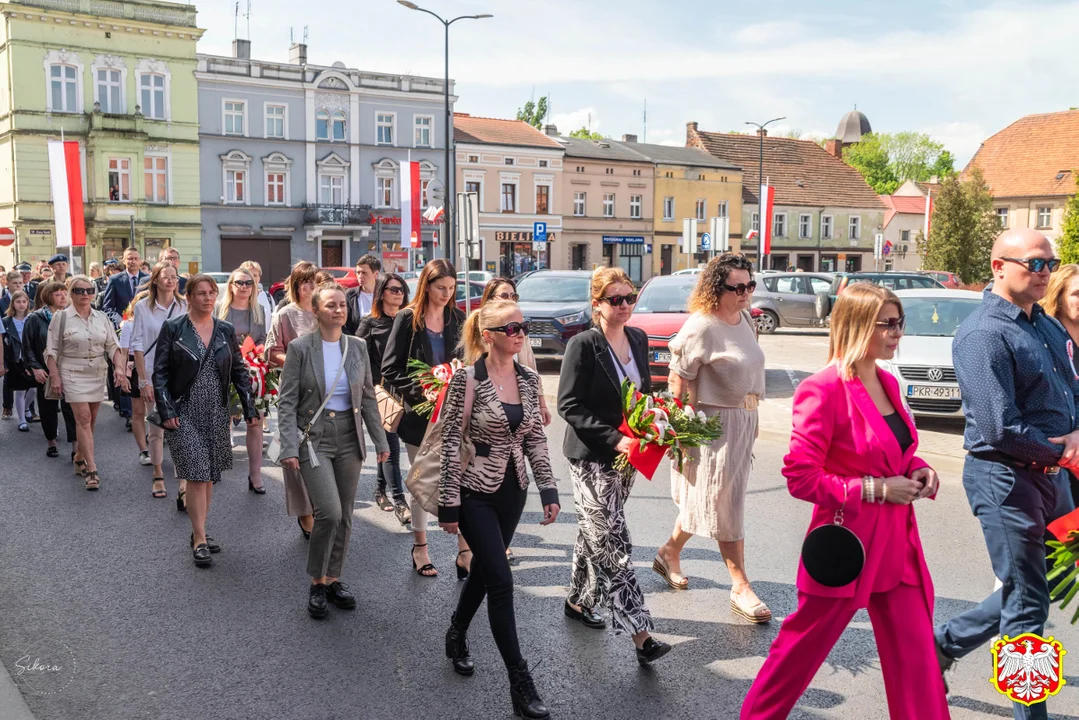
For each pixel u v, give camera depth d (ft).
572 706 13.78
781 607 17.81
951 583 18.94
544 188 177.06
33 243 135.64
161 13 142.00
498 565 13.80
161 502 26.21
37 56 133.90
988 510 12.59
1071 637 16.46
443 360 20.61
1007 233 12.67
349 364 18.13
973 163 228.63
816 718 13.38
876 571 10.76
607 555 15.17
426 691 14.35
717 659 15.47
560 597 18.61
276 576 19.95
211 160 147.95
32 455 32.99
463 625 14.89
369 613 17.75
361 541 22.65
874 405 11.08
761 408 41.06
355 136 159.53
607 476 15.43
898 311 10.87
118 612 17.71
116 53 139.13
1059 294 15.89
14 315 38.09
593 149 185.98
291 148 154.40
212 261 149.28
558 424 40.22
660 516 24.56
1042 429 12.52
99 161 137.49
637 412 14.76
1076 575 12.19
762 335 85.05
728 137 216.13
